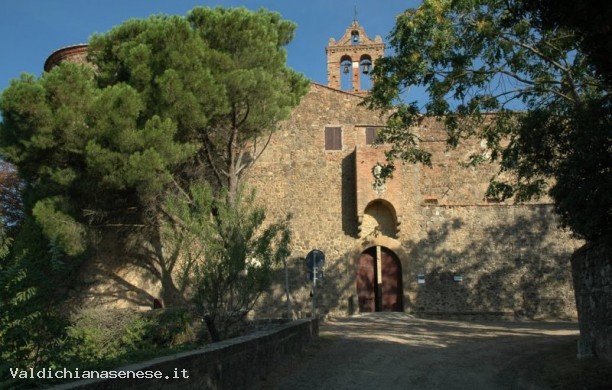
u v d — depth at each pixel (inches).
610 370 383.9
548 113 443.8
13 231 1087.6
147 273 925.2
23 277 275.6
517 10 342.3
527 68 573.6
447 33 518.0
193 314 625.0
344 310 960.9
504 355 521.3
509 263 967.6
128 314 564.4
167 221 735.7
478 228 981.8
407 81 546.3
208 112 731.4
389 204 979.3
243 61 759.1
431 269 968.9
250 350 354.0
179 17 730.8
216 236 516.4
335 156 1023.6
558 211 344.8
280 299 966.4
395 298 975.0
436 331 719.7
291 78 871.1
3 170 1241.4
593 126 311.6
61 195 765.9
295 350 482.6
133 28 795.4
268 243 531.8
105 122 688.4
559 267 962.1
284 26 863.7
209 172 849.5
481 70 549.0
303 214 1000.9
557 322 885.8
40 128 690.8
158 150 698.8
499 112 603.5
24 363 258.5
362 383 401.7
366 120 1038.4
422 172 1027.3
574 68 522.3
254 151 1017.5
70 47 1083.9
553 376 402.9
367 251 998.4
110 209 812.6
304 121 1035.9
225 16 750.5
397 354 523.5
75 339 315.6
